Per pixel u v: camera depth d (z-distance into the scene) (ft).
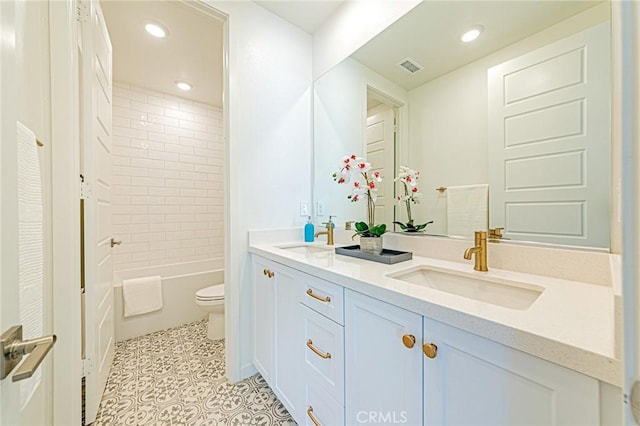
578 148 2.89
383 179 5.11
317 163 6.56
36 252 2.29
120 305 7.31
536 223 3.20
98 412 4.48
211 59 7.60
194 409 4.58
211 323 7.24
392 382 2.59
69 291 3.63
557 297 2.35
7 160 1.43
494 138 3.59
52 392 3.51
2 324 1.35
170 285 8.16
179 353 6.48
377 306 2.73
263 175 5.84
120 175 8.89
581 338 1.59
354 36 5.55
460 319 2.02
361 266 3.64
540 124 3.18
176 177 10.01
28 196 2.20
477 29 3.79
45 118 3.36
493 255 3.50
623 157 0.98
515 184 3.39
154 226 9.52
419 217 4.48
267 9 5.91
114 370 5.72
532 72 3.26
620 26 1.00
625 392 0.96
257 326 5.31
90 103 4.17
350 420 3.07
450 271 3.51
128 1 5.42
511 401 1.79
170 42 6.81
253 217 5.70
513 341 1.76
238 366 5.41
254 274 5.45
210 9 5.11
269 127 5.94
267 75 5.91
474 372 1.98
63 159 3.57
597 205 2.77
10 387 1.40
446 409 2.15
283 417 4.42
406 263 3.84
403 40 4.67
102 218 4.97
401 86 4.76
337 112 6.00
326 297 3.43
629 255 0.96
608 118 2.70
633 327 0.95
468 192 3.85
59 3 3.53
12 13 1.53
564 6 3.02
